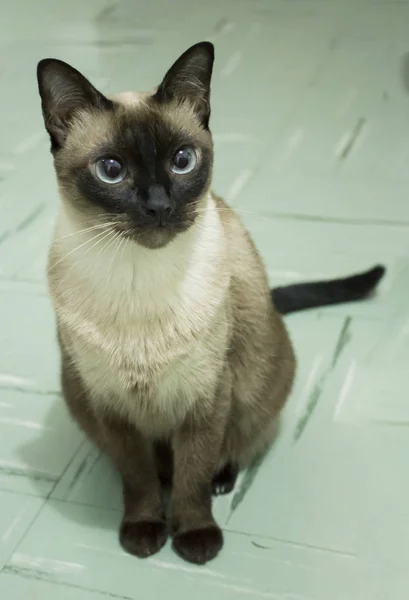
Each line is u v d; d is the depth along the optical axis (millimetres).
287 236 2164
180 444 1441
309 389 1745
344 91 2760
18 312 2033
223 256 1360
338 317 1912
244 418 1553
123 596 1394
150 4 3541
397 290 1962
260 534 1475
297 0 3393
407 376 1747
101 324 1305
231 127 2639
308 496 1528
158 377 1333
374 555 1412
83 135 1250
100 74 3035
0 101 2994
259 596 1370
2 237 2293
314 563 1412
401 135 2506
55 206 2395
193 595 1384
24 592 1415
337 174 2375
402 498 1499
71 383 1477
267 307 1526
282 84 2842
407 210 2209
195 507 1471
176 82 1277
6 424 1747
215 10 3410
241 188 2354
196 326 1309
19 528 1532
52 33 3428
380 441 1614
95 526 1525
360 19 3191
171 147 1236
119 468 1509
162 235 1220
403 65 2857
